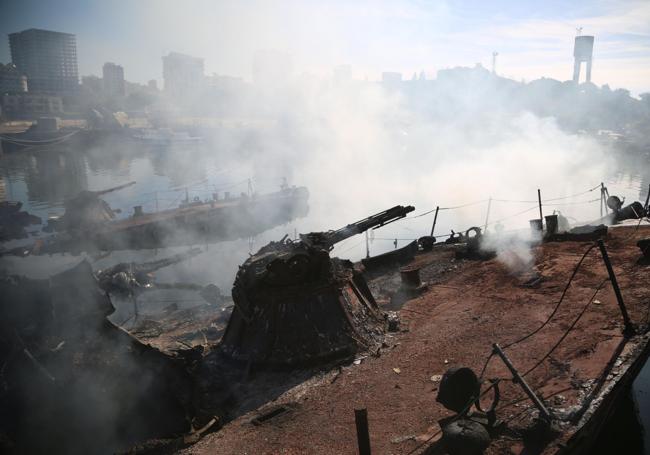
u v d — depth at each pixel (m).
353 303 11.97
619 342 9.12
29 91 134.38
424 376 9.19
